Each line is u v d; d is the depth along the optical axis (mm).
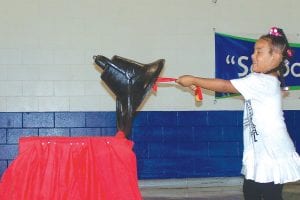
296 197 5012
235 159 5730
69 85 5500
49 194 1884
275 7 5770
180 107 5660
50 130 5484
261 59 2361
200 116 5695
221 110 5723
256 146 2297
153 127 5629
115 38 5535
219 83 2281
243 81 2283
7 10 5398
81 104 5520
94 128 5535
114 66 2076
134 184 1942
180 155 5664
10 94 5430
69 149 1928
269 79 2311
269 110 2281
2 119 5426
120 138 1973
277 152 2266
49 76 5473
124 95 2076
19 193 1871
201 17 5652
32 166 1898
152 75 2057
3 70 5414
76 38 5488
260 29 5750
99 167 1931
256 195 2352
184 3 5621
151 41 5582
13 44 5414
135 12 5551
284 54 2389
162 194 5305
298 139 5844
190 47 5637
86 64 5508
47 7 5445
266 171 2246
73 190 1900
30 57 5441
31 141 1919
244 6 5723
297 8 5797
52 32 5461
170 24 5605
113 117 5547
